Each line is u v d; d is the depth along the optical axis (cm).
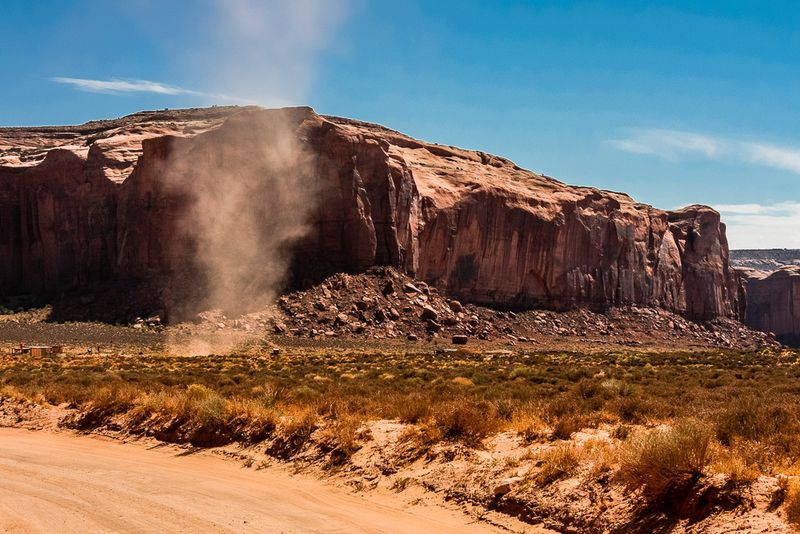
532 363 6119
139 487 1595
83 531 1219
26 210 12538
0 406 2931
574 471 1412
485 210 12681
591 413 2061
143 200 10469
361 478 1669
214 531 1241
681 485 1224
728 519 1120
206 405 2233
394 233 10700
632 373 4506
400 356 7012
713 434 1502
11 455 2042
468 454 1661
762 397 2520
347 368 5156
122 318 9631
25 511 1353
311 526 1299
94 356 6494
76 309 10256
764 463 1313
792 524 1059
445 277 11950
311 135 10569
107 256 11150
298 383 3466
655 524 1180
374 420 2120
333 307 9600
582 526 1252
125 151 12200
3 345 7700
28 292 12356
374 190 10669
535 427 1861
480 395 2681
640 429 1791
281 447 1950
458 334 10362
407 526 1324
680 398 2652
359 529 1291
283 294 9738
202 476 1745
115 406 2616
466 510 1410
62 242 12000
